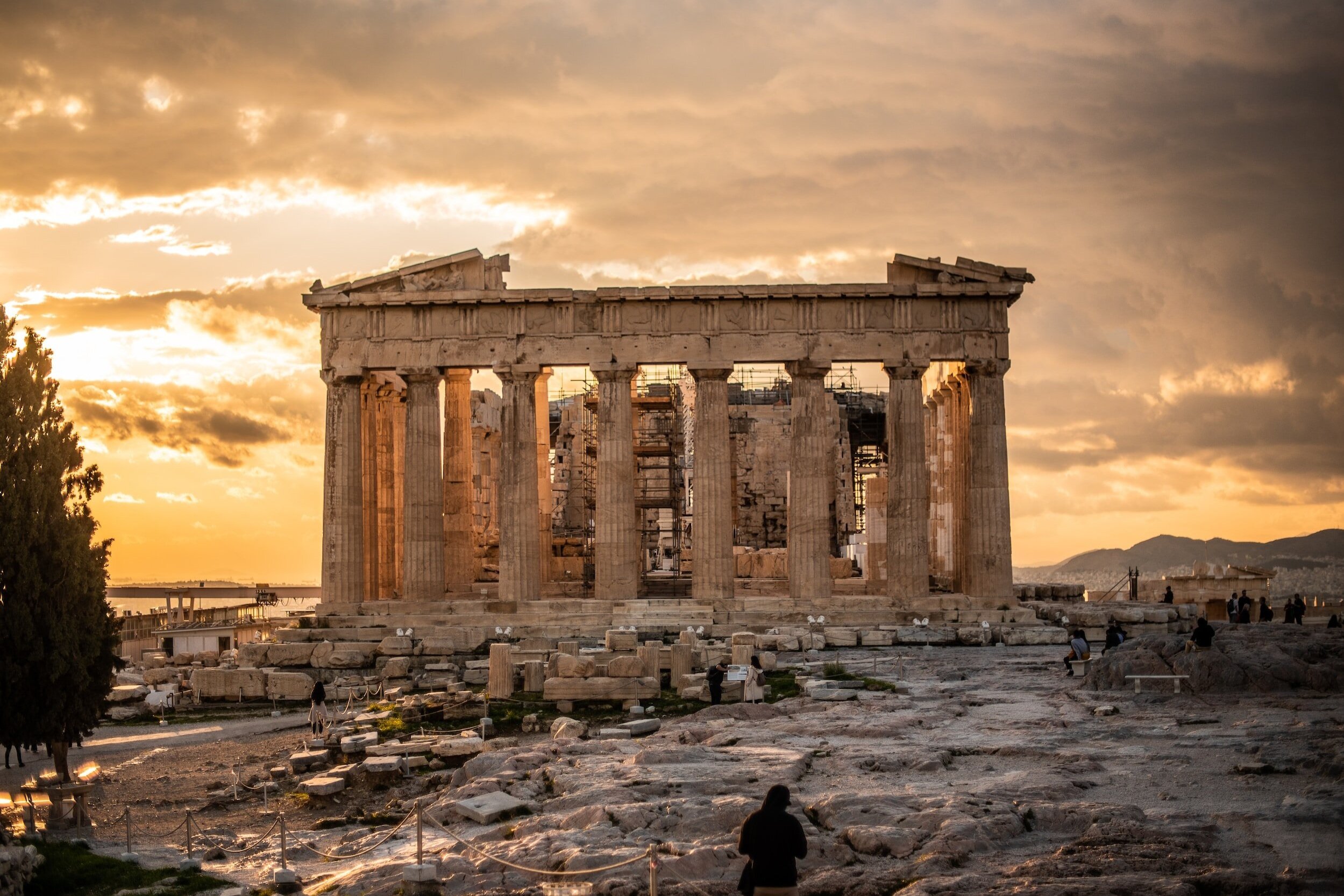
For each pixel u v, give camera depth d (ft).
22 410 127.75
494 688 165.89
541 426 256.93
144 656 247.91
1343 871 69.31
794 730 120.98
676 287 217.36
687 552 298.15
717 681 153.69
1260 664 134.21
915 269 220.02
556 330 220.84
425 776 126.82
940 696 144.36
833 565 268.62
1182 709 124.26
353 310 224.12
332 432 223.10
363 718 158.71
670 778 99.35
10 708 124.26
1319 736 104.99
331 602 220.02
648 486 294.05
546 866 79.87
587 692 159.22
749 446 290.56
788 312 219.00
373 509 235.81
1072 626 210.59
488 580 272.92
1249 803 85.76
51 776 131.23
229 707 193.26
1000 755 106.63
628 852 79.82
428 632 205.36
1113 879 69.21
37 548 127.03
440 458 224.74
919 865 74.49
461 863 82.53
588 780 101.19
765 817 65.10
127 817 101.81
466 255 224.12
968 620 210.38
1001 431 217.97
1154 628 211.61
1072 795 89.76
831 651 194.59
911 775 99.71
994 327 218.18
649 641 185.98
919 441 216.95
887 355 217.36
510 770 111.65
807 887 73.77
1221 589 267.59
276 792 127.24
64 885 90.22
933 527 278.46
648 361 219.41
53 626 125.18
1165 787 91.66
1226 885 68.33
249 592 354.95
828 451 286.66
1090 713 124.98
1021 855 77.36
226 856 99.14
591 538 290.35
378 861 88.02
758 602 214.28
